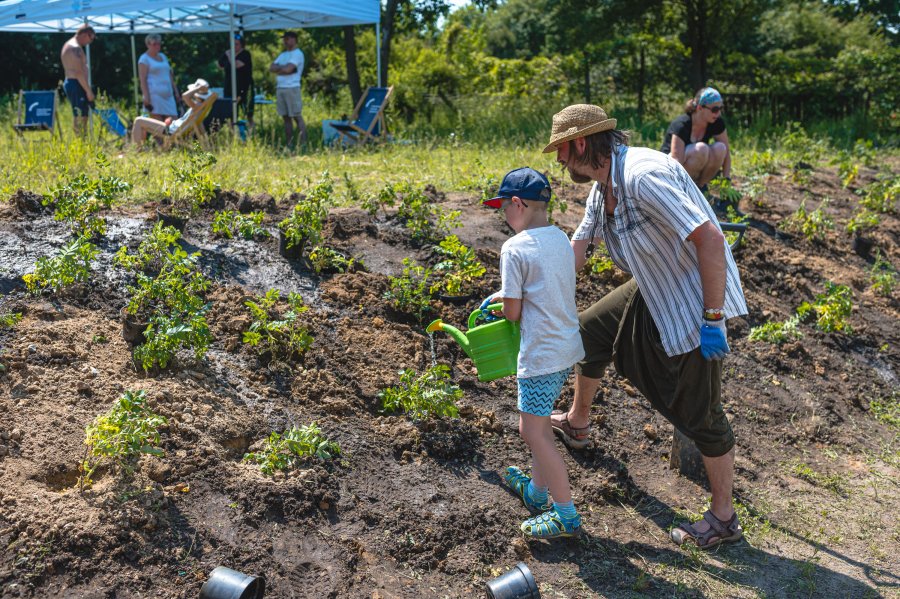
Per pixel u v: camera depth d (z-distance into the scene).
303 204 5.18
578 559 3.51
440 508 3.60
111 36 24.22
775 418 5.14
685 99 18.95
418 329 4.88
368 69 21.48
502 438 4.20
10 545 2.79
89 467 3.21
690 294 3.38
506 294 3.27
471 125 14.37
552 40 21.83
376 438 3.93
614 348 3.79
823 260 7.68
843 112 17.20
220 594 2.72
